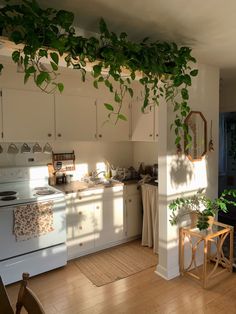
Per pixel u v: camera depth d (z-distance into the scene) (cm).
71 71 292
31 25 142
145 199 337
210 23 178
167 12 162
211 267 287
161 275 271
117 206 341
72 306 227
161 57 204
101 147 383
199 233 262
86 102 321
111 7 155
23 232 257
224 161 445
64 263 289
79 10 159
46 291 248
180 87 248
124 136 355
